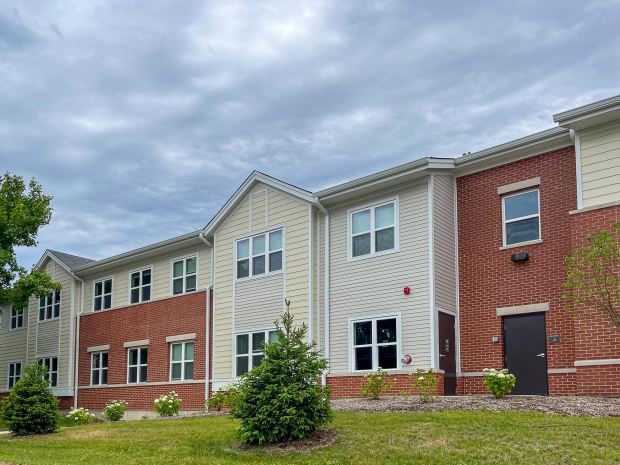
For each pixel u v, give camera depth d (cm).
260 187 2425
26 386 1898
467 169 1992
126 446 1436
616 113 1585
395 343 1962
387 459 1126
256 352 2333
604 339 1548
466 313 1944
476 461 1064
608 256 1389
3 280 2941
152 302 2889
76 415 2477
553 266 1770
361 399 1808
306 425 1297
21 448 1552
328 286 2180
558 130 1767
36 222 2986
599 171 1622
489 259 1916
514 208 1891
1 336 3838
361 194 2123
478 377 1889
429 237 1927
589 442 1096
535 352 1788
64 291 3419
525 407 1395
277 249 2330
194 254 2777
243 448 1320
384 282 2023
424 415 1384
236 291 2453
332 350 2127
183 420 1805
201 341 2608
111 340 3077
